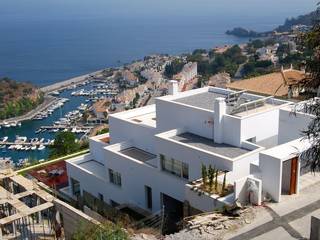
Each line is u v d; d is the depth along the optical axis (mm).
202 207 25656
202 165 26844
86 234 23297
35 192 32188
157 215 30938
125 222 30250
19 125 172000
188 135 33375
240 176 27922
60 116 183375
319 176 26344
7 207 31641
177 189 30812
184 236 20578
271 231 20344
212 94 38406
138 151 38000
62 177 46375
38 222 32062
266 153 23578
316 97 14430
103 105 183375
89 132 153250
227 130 31031
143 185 34000
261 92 53531
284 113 31156
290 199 23594
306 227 20562
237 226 21000
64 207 29000
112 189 36938
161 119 36062
